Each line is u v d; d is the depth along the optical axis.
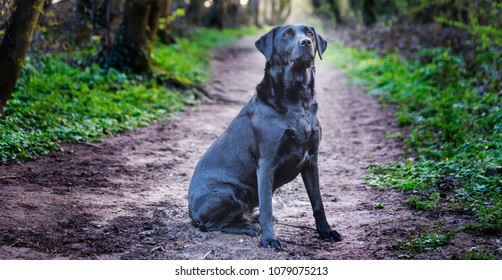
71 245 5.04
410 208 6.20
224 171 5.34
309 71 5.07
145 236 5.36
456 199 6.30
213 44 26.02
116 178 7.33
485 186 6.50
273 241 5.02
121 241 5.21
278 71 5.06
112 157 8.24
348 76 16.92
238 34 35.25
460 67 13.44
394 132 10.34
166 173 7.77
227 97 13.70
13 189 6.36
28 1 8.03
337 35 28.12
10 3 8.38
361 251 5.01
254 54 23.56
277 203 6.56
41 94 10.09
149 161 8.24
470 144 8.12
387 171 7.78
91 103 10.32
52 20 12.31
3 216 5.50
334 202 6.65
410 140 9.35
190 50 20.78
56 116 9.25
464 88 11.66
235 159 5.30
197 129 10.46
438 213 5.93
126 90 11.92
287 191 7.05
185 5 32.19
